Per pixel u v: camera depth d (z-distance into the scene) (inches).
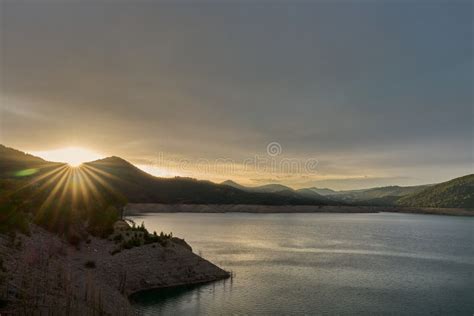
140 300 2080.5
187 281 2518.5
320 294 2401.6
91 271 2105.1
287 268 3270.2
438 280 2947.8
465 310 2145.7
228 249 4448.8
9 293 1174.3
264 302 2162.9
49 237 2253.9
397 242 5876.0
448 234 7554.1
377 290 2564.0
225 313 1935.3
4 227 1758.1
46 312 1155.9
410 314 2055.9
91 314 1325.0
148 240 2839.6
